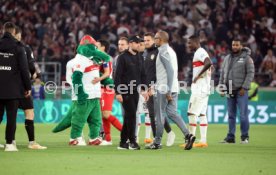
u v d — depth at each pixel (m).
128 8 80.38
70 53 73.44
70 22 79.19
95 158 28.31
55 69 68.62
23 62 30.92
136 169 24.55
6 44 30.89
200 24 75.88
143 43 35.97
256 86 62.78
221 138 43.97
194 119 36.28
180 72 69.81
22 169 24.42
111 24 77.81
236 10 77.06
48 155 29.53
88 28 77.75
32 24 80.62
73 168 24.77
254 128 55.66
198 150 33.19
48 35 78.56
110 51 72.44
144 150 32.62
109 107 37.28
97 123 36.34
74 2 81.31
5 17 81.94
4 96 30.77
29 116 33.31
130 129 32.75
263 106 62.09
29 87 31.23
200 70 36.16
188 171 24.06
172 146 35.75
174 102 33.31
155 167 25.20
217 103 62.09
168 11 78.69
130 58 32.38
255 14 77.25
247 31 75.38
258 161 27.75
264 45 74.31
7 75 30.84
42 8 81.94
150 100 34.84
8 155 29.41
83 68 35.22
